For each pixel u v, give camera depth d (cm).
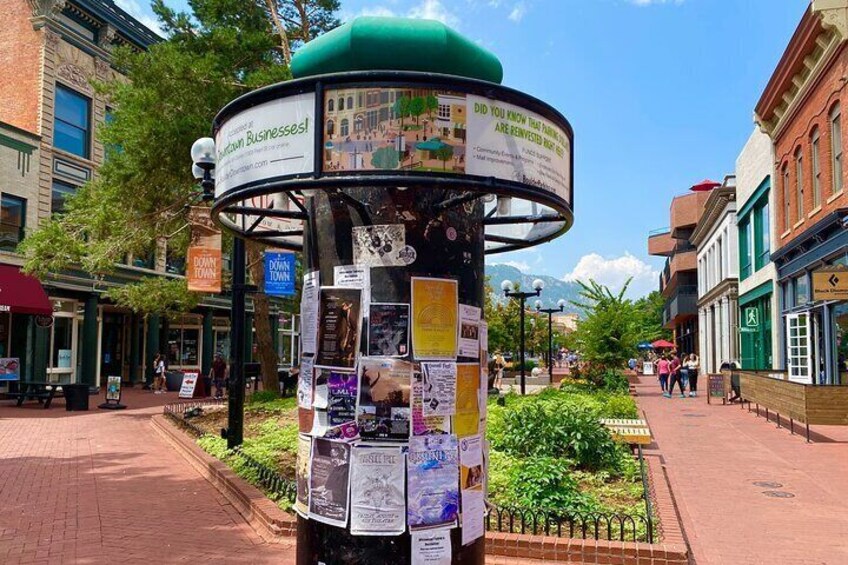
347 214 362
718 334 3803
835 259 1778
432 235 359
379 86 321
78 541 630
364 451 348
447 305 360
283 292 1259
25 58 2475
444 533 351
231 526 683
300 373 386
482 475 377
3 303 2175
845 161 1661
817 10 1678
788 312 2177
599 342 2159
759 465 1005
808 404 1215
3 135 2286
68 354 2658
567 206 377
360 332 354
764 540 634
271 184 335
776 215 2392
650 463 948
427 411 351
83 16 2611
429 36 350
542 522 632
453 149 322
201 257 1322
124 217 1627
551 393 1886
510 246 489
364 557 345
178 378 2925
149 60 1549
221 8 1688
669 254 6225
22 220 2364
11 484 888
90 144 2664
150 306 1834
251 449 1000
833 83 1745
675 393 2603
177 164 1528
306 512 364
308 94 329
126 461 1068
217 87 1512
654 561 545
